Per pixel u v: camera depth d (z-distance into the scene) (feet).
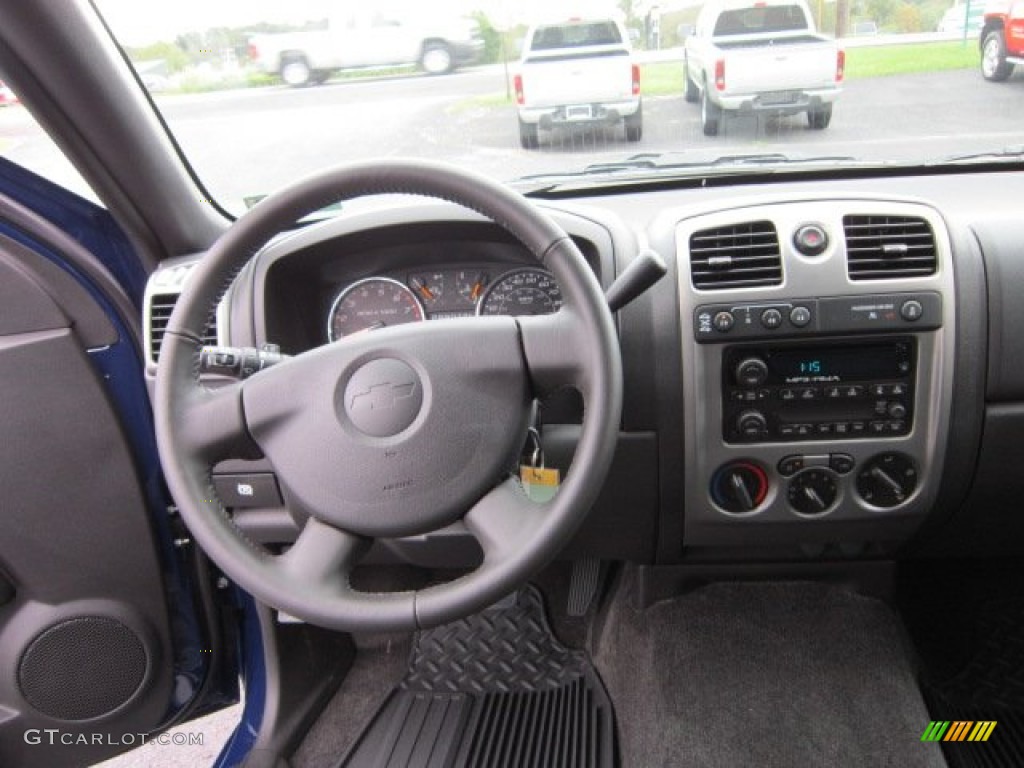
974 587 6.57
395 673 6.57
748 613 6.49
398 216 4.90
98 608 5.58
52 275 5.05
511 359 3.31
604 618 6.78
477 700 6.18
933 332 4.74
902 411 4.90
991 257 4.72
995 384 4.82
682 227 4.83
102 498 5.41
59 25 4.42
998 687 5.81
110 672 5.70
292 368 3.41
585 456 3.14
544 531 3.12
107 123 4.83
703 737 5.51
